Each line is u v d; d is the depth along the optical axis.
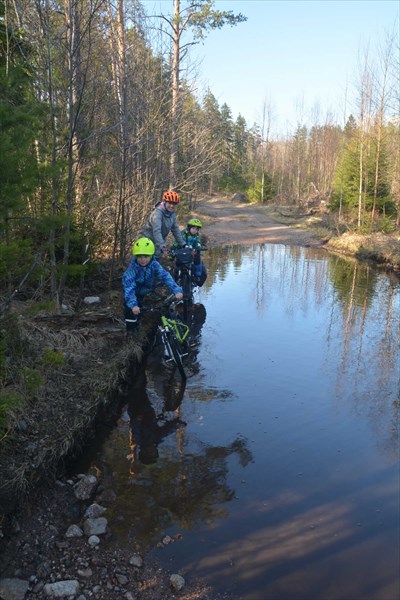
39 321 6.12
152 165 12.23
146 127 10.34
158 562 3.13
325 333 8.20
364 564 3.11
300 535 3.37
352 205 27.55
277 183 58.44
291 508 3.66
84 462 4.29
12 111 3.79
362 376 6.29
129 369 6.04
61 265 5.28
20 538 3.23
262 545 3.28
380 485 3.96
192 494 3.82
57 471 4.00
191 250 8.66
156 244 7.78
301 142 56.50
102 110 8.84
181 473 4.11
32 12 6.27
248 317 9.20
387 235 20.86
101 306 7.38
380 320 9.10
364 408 5.37
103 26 8.15
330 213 34.09
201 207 44.50
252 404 5.45
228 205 51.94
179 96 13.02
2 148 3.50
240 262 16.98
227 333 8.13
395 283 13.12
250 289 11.93
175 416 5.17
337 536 3.36
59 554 3.16
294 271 15.04
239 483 3.97
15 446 3.90
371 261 17.36
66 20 5.99
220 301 10.54
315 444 4.59
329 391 5.82
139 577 3.00
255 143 83.88
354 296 11.27
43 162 5.61
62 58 6.54
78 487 3.83
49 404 4.61
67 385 5.04
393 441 4.65
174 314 6.53
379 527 3.46
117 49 8.36
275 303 10.40
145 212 10.70
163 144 11.96
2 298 5.27
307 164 55.47
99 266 8.80
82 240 7.65
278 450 4.48
